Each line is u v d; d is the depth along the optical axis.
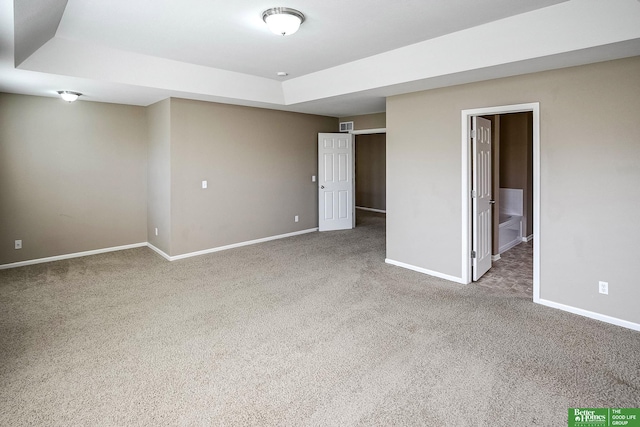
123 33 3.24
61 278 4.47
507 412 2.07
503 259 5.31
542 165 3.50
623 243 3.09
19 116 4.83
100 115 5.47
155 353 2.74
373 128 6.96
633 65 2.96
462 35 3.25
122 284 4.27
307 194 7.14
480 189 4.36
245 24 3.04
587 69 3.18
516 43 3.02
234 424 1.99
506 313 3.42
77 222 5.41
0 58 3.04
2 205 4.80
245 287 4.17
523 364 2.56
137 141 5.86
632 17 2.46
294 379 2.41
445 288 4.11
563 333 3.01
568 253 3.40
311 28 3.15
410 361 2.62
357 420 2.02
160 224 5.55
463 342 2.88
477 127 4.20
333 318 3.35
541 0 2.61
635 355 2.65
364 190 10.65
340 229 7.51
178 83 4.46
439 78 3.78
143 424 1.99
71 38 3.37
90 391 2.28
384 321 3.28
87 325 3.20
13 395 2.23
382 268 4.88
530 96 3.54
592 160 3.20
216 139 5.64
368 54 3.92
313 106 5.95
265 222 6.45
